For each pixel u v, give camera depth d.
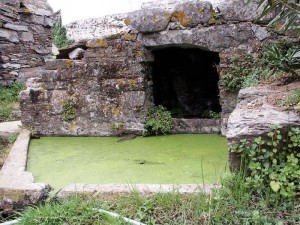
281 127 2.15
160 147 3.77
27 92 4.52
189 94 5.16
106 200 2.28
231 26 3.76
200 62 5.07
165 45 4.08
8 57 7.20
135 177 2.88
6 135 4.37
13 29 7.25
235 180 2.20
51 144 4.15
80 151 3.80
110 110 4.30
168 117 4.30
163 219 2.05
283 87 3.11
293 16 2.48
